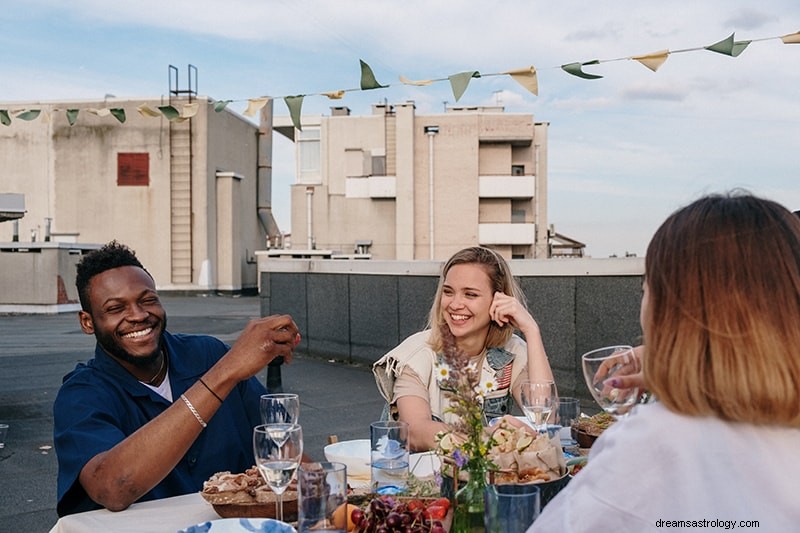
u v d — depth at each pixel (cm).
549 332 768
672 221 137
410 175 4281
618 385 216
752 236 127
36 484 536
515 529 155
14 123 3925
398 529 164
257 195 4688
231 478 215
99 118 3925
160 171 3928
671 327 130
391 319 1020
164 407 257
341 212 4403
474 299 302
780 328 122
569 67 339
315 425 721
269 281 1269
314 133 4547
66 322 2156
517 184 4288
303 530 168
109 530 198
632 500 127
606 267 710
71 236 3512
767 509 121
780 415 123
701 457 125
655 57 327
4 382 1010
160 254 3938
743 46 315
